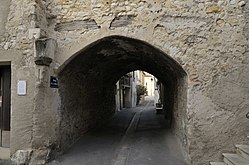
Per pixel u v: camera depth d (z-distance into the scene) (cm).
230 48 497
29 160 496
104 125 984
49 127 516
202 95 493
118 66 958
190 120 491
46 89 511
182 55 502
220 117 488
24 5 524
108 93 1166
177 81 640
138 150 602
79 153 576
